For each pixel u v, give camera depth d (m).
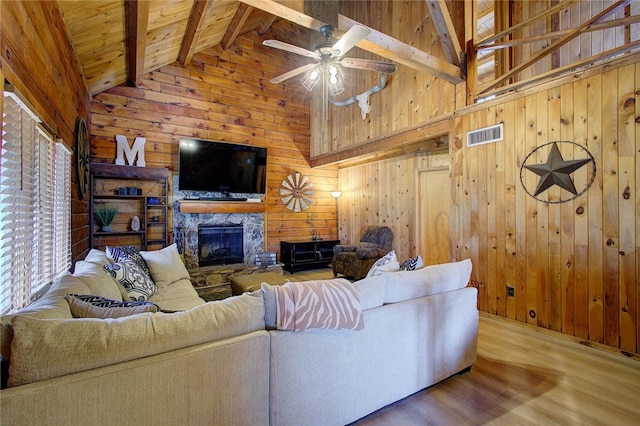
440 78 3.81
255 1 2.52
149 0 2.83
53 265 2.44
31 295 1.95
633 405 1.91
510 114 3.33
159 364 1.21
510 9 3.95
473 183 3.67
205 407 1.30
